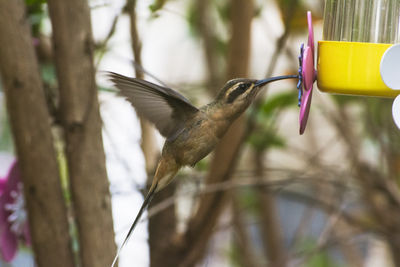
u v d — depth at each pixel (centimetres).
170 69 1126
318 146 1088
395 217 880
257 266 987
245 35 695
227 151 707
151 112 604
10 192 684
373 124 895
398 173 998
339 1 602
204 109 651
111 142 674
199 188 738
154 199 717
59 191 576
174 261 726
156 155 720
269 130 873
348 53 535
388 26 594
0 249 677
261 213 1011
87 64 566
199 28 1015
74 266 587
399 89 455
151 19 695
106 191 577
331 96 933
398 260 945
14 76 548
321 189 970
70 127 565
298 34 955
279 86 1085
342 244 927
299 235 994
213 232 768
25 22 552
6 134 857
